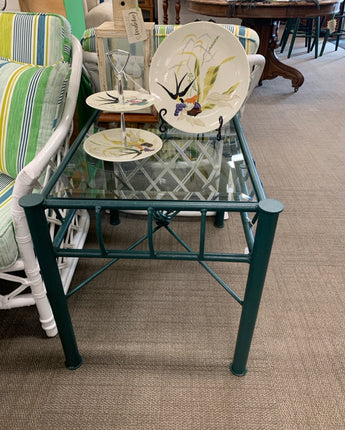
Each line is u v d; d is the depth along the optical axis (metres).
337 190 1.96
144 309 1.31
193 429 0.97
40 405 1.02
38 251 0.86
